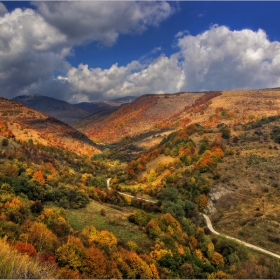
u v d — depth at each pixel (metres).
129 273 40.28
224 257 54.78
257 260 53.31
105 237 49.19
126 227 62.81
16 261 8.62
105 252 43.28
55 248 36.66
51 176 87.50
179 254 50.62
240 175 94.06
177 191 91.00
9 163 85.50
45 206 64.75
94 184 104.62
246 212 76.00
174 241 55.97
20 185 65.25
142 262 42.81
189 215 80.25
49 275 9.06
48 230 40.28
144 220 65.06
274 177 87.75
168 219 66.50
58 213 53.91
